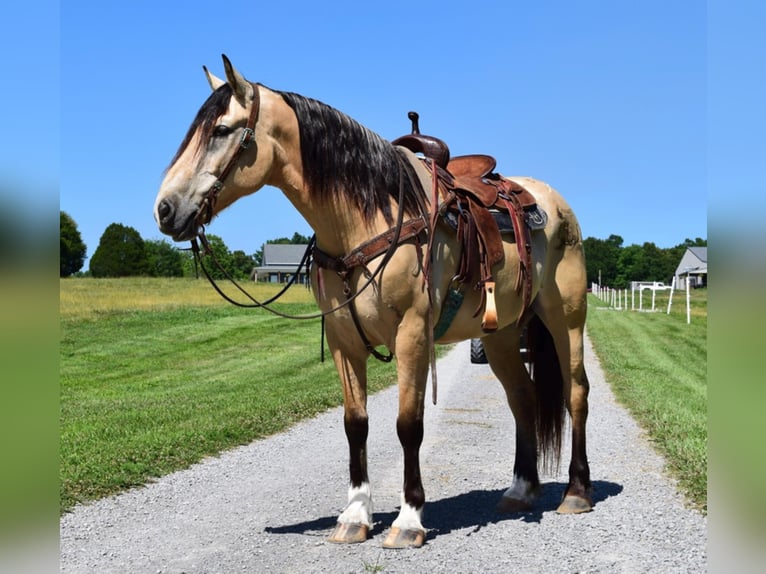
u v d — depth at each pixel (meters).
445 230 4.24
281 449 6.80
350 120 4.10
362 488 4.30
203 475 5.78
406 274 3.95
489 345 5.07
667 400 9.30
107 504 4.94
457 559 3.82
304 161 3.96
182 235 3.71
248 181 3.86
